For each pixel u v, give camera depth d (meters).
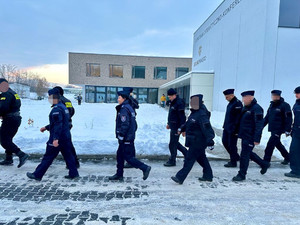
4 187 3.88
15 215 2.99
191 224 2.87
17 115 4.75
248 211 3.25
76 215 3.03
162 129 9.07
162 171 4.95
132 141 4.20
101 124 10.96
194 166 5.42
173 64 35.41
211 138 4.05
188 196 3.72
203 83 17.67
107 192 3.80
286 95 11.51
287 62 11.47
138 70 35.28
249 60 12.71
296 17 11.41
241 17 13.62
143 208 3.27
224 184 4.30
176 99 5.10
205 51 20.16
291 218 3.08
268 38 11.41
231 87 14.71
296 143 4.71
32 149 5.84
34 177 4.12
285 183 4.41
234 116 5.05
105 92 35.34
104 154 5.79
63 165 5.18
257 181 4.50
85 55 34.28
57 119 3.98
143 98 35.84
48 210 3.14
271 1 11.31
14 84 43.00
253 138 4.38
